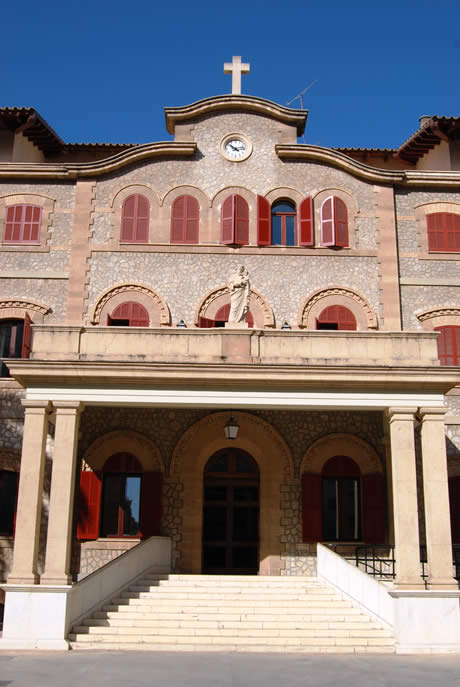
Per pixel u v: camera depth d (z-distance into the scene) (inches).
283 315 810.8
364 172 855.1
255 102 876.6
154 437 772.0
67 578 555.8
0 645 530.9
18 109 856.3
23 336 783.7
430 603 548.7
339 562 658.8
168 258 825.5
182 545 746.2
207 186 855.7
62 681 399.9
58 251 829.8
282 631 563.2
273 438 773.9
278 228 856.3
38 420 605.9
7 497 759.1
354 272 828.0
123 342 637.9
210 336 641.0
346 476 777.6
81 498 753.0
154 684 395.2
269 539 749.9
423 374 619.2
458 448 775.7
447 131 887.1
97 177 853.2
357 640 547.8
